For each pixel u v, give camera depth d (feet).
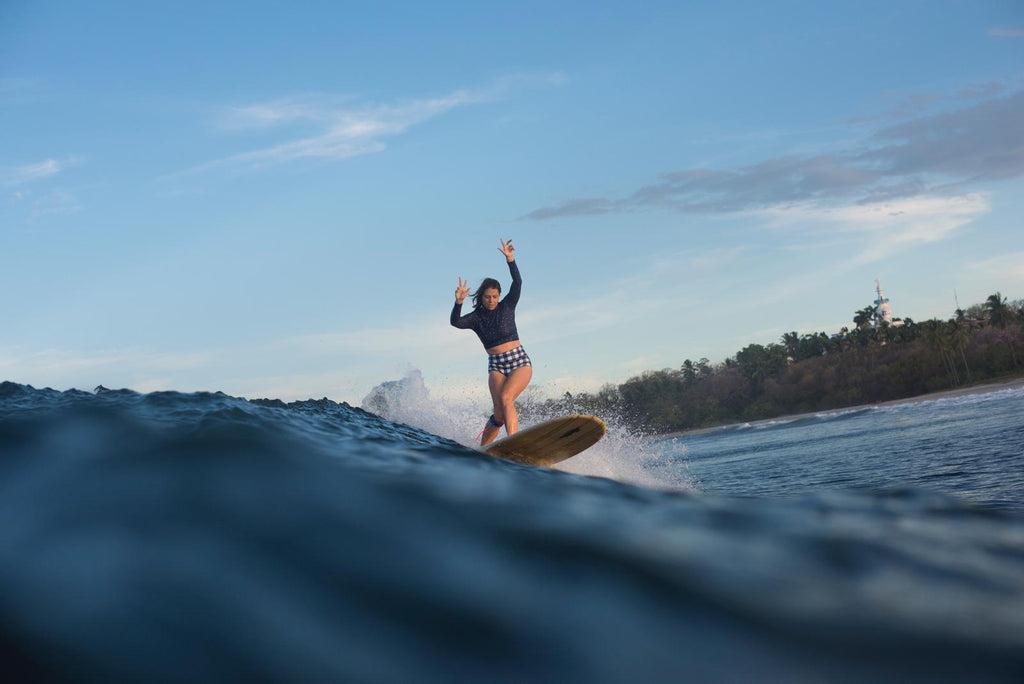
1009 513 3.50
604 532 3.05
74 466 3.64
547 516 3.23
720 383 423.23
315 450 4.32
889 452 61.98
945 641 2.03
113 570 2.47
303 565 2.56
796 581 2.52
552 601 2.35
